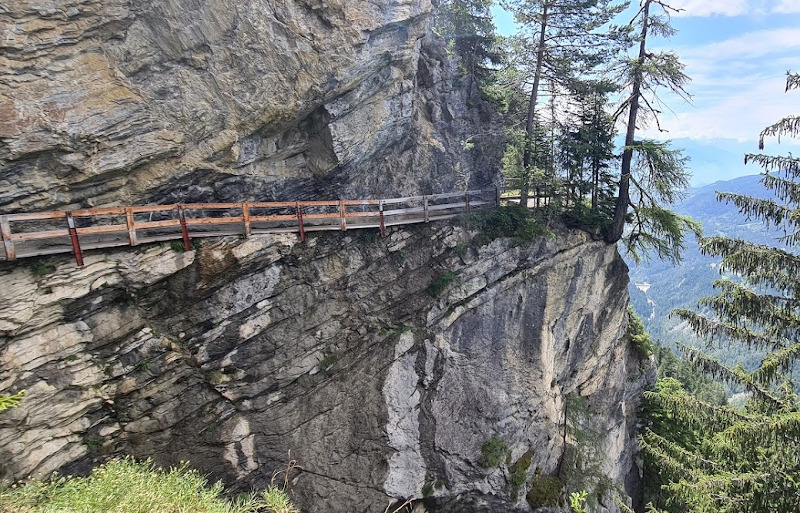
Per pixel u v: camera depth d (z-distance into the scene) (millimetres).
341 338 14742
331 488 14281
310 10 12789
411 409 15391
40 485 9445
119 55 11039
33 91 10133
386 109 15445
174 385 12328
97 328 11180
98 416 11344
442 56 18656
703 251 10727
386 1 13828
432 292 15859
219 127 12477
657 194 18203
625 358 23281
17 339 10188
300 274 13875
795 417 9172
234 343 12992
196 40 11633
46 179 10805
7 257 9961
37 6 9875
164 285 11945
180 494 9555
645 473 23594
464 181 18953
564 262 18141
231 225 13391
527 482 16438
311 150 14742
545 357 17734
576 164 18938
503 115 20719
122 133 11250
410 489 15148
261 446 13578
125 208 11117
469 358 16219
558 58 18297
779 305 9875
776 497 9570
